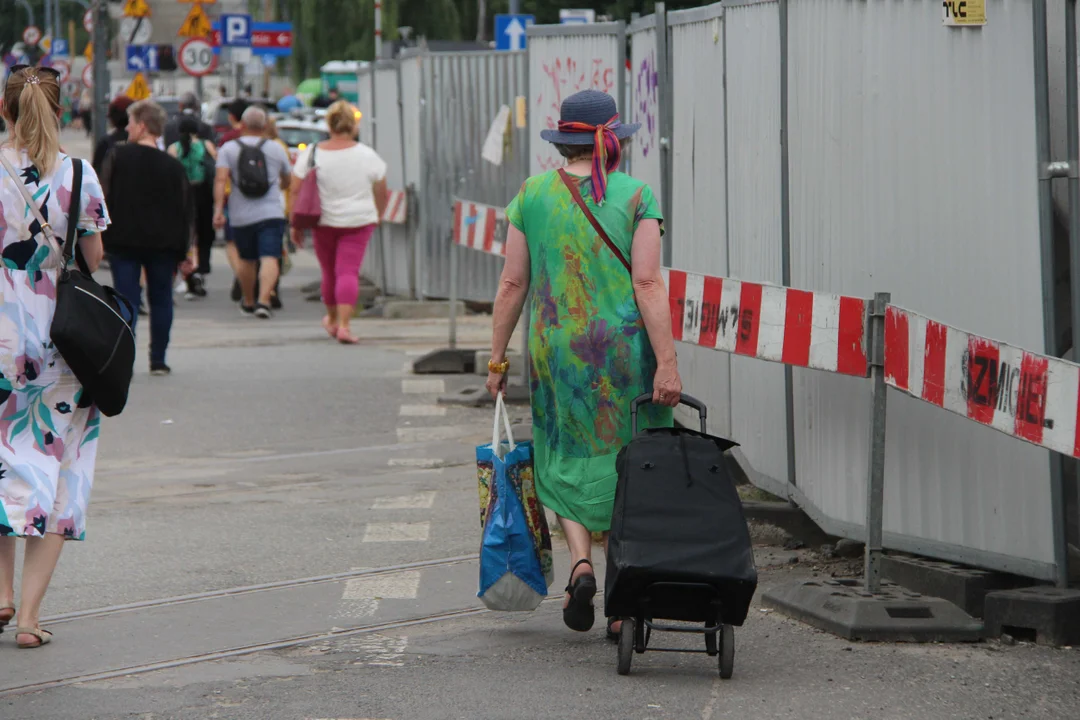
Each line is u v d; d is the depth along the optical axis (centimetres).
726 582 888
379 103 3634
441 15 7362
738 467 1494
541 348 1002
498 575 1014
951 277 1048
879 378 1047
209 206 3578
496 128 2366
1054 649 994
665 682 942
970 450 1049
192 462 1742
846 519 1165
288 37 6406
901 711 885
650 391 998
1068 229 971
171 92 10131
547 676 957
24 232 1016
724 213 1410
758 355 1131
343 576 1220
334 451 1798
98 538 1358
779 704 898
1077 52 956
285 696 925
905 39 1068
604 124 1004
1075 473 1011
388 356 2602
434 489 1573
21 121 1024
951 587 1054
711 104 1439
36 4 15025
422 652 1016
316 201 2716
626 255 991
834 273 1153
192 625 1084
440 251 3166
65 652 1020
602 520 998
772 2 1258
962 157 1031
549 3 4566
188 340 2836
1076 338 965
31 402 1027
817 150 1173
